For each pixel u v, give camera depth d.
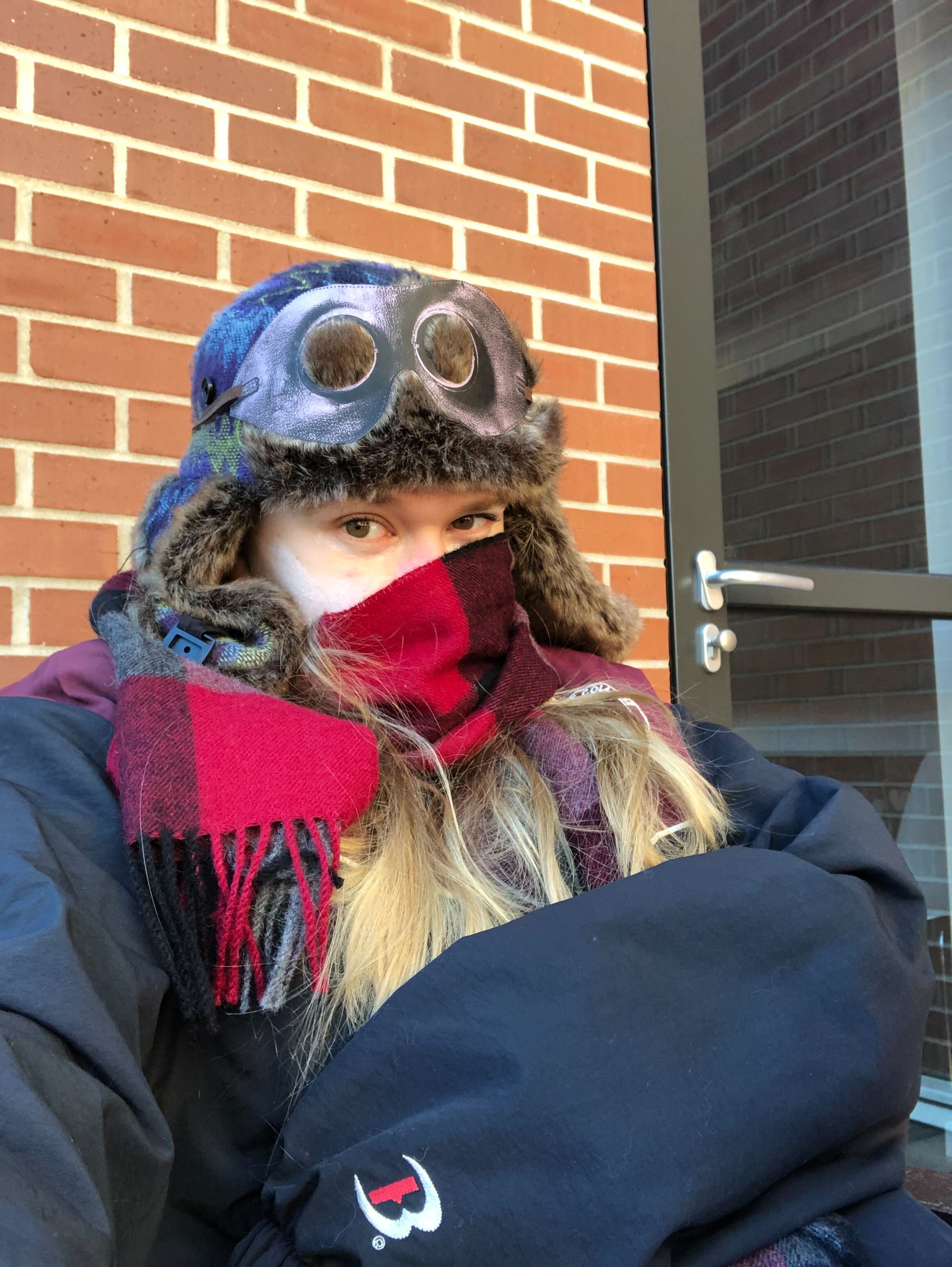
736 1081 0.56
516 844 0.73
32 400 1.11
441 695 0.77
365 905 0.65
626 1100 0.53
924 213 1.91
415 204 1.36
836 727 1.71
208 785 0.60
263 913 0.60
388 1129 0.54
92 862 0.58
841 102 1.83
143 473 1.16
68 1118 0.43
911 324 1.88
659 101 1.59
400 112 1.36
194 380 0.84
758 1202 0.58
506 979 0.57
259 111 1.25
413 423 0.74
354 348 0.74
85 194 1.15
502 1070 0.54
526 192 1.45
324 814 0.62
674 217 1.59
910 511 1.84
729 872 0.64
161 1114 0.50
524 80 1.47
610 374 1.51
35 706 0.70
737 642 1.61
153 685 0.65
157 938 0.55
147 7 1.19
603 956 0.58
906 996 0.64
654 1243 0.49
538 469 0.85
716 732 0.98
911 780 1.80
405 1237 0.50
